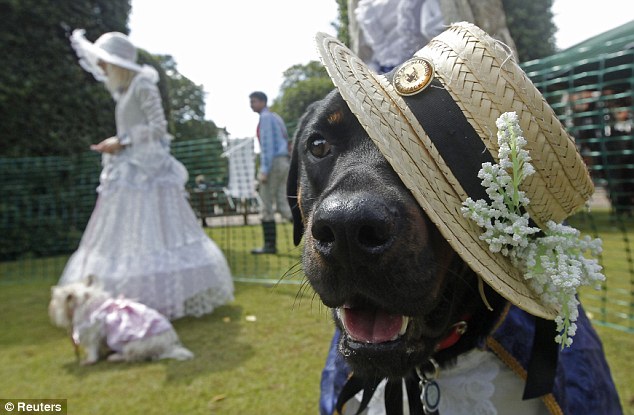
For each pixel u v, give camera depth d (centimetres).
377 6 257
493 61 107
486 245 104
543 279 105
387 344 108
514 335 136
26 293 508
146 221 377
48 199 764
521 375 133
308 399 241
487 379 138
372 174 110
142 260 368
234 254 690
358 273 100
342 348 115
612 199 670
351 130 132
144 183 381
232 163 738
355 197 98
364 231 95
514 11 988
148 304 363
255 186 843
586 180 118
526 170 96
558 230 107
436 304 111
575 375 139
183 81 3403
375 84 113
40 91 759
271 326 356
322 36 118
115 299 333
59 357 313
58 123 781
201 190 841
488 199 105
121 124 392
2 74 720
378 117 101
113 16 854
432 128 106
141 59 908
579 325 152
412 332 113
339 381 157
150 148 385
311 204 143
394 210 100
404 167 96
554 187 110
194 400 244
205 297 391
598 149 701
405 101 109
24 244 739
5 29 725
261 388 255
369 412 152
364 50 283
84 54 405
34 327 380
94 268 365
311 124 147
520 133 96
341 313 116
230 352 308
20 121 741
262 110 663
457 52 111
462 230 100
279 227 932
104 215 383
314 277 110
